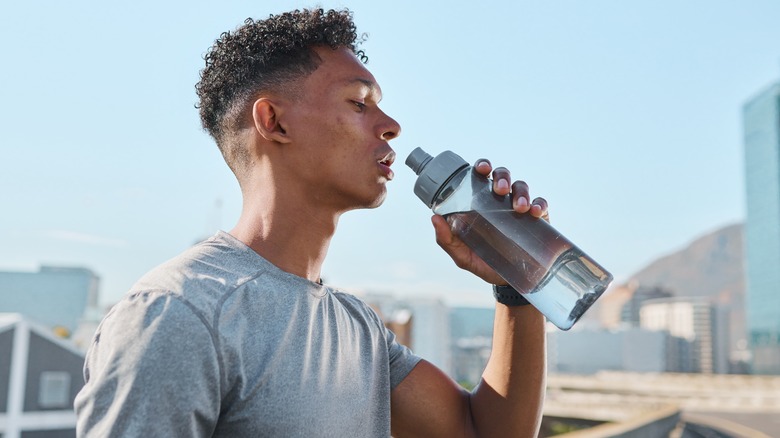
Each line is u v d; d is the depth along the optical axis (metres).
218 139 0.97
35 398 19.91
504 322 1.06
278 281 0.85
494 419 1.06
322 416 0.81
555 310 0.98
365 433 0.88
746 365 137.38
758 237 167.25
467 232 1.01
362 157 0.91
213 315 0.76
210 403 0.75
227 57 0.95
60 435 20.31
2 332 19.52
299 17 0.94
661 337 90.94
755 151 171.25
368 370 0.93
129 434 0.70
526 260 0.99
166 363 0.72
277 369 0.79
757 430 20.27
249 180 0.93
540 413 1.07
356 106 0.93
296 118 0.90
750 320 165.50
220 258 0.84
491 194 1.01
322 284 0.95
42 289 150.75
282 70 0.91
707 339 126.25
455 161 1.02
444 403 1.07
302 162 0.90
